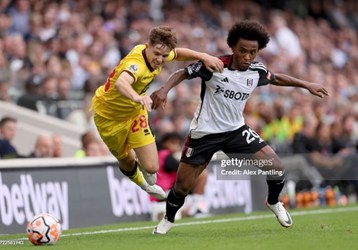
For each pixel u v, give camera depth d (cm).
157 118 4362
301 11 7656
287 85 2417
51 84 4334
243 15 6794
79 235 2584
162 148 3547
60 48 4641
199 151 2348
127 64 2238
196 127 2345
